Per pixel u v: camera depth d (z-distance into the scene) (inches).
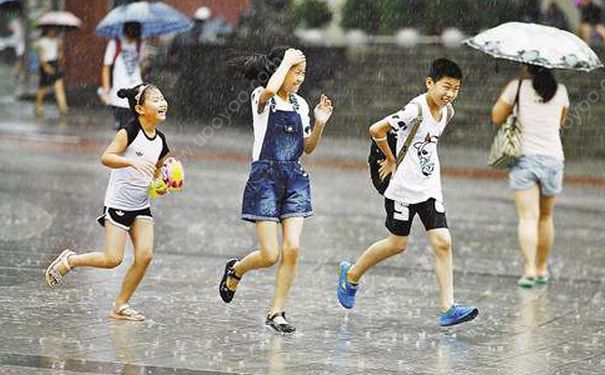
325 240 1343.5
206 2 3002.0
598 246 1411.2
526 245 1122.0
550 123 1117.1
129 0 2861.7
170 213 1487.5
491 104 2682.1
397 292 1056.2
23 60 3523.6
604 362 812.0
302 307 967.6
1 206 1467.8
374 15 2888.8
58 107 3026.6
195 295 995.3
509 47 1058.7
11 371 719.1
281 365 767.1
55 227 1328.7
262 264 869.2
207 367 752.3
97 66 3112.7
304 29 2893.7
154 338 828.6
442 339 868.6
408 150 884.0
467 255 1290.6
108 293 981.2
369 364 780.6
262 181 858.8
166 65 2832.2
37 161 1968.5
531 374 770.2
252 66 867.4
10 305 918.4
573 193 1984.5
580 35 2650.1
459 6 2815.0
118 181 864.3
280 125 859.4
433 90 876.6
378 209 1621.6
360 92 2822.3
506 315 973.8
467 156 2468.0
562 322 951.0
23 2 3267.7
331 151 2418.8
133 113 869.8
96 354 773.3
